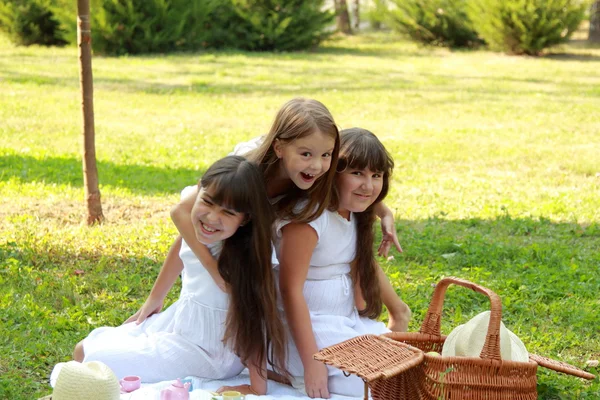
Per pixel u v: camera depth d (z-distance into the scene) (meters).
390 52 25.89
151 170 10.12
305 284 4.24
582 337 5.16
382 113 15.53
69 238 6.83
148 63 21.06
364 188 4.07
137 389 3.87
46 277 5.83
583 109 15.99
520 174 10.59
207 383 4.12
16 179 9.01
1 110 14.00
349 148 4.05
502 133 13.59
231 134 13.09
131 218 7.71
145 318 4.44
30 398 4.06
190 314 4.14
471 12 25.61
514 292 5.88
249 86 18.30
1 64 19.69
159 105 15.73
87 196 7.38
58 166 9.98
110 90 17.17
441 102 16.80
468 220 7.98
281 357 3.94
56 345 4.71
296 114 3.79
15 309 5.14
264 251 3.83
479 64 23.17
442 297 4.07
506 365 3.58
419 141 12.87
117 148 11.55
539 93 18.00
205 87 17.95
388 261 6.63
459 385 3.52
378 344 3.62
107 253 6.50
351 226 4.25
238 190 3.71
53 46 23.67
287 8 24.91
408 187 9.66
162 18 22.92
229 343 4.03
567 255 6.86
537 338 5.07
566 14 24.44
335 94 17.55
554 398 4.24
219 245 3.99
